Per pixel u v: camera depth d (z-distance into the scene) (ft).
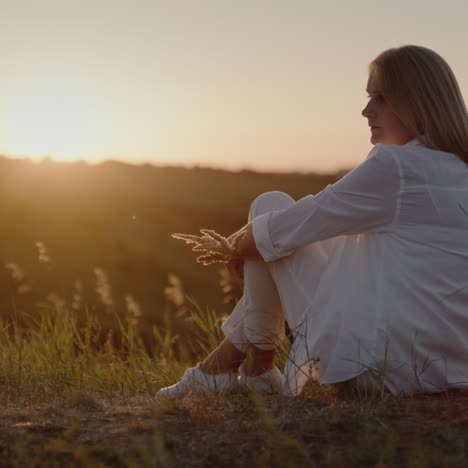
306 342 9.30
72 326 17.92
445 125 9.03
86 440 8.01
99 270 18.24
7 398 11.41
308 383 10.57
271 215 9.57
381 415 8.27
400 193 8.84
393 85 9.27
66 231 62.44
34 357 15.74
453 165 8.95
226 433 8.11
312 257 9.64
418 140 9.17
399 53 9.34
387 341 8.75
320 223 9.18
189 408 9.23
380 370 8.77
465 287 8.81
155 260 53.98
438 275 8.80
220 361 10.73
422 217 8.86
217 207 76.69
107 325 19.67
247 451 7.55
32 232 60.95
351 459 7.14
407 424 7.93
